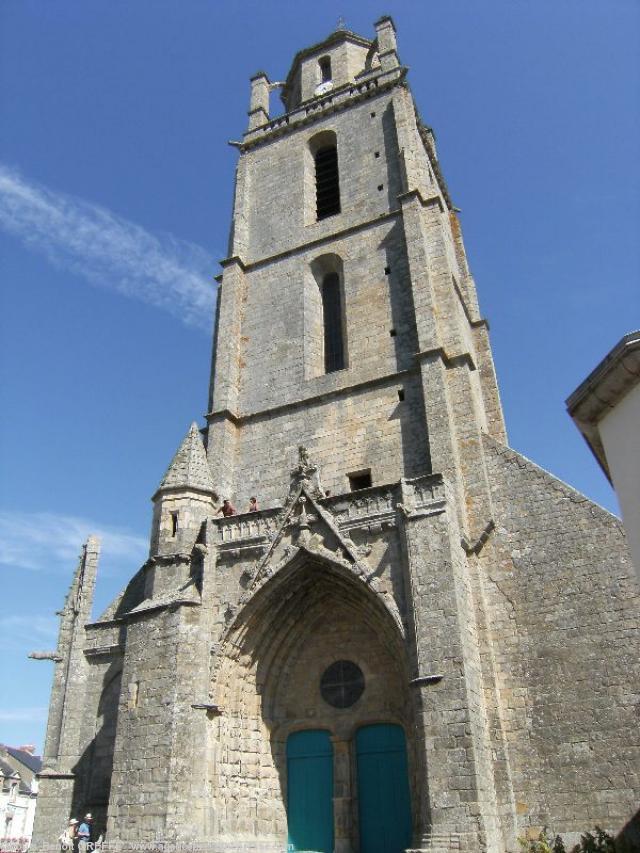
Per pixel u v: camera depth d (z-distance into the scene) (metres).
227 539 28.78
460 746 21.53
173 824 23.00
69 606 33.62
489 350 41.19
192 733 24.75
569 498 27.67
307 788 26.66
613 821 22.23
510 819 22.56
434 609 23.70
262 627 27.36
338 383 33.84
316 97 46.47
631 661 24.23
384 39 46.84
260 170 45.16
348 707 27.03
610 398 13.95
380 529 26.16
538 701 24.69
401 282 35.31
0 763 88.06
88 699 31.00
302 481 28.17
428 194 39.34
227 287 39.53
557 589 26.33
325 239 39.12
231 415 34.97
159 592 28.83
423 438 30.36
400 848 24.50
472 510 28.52
